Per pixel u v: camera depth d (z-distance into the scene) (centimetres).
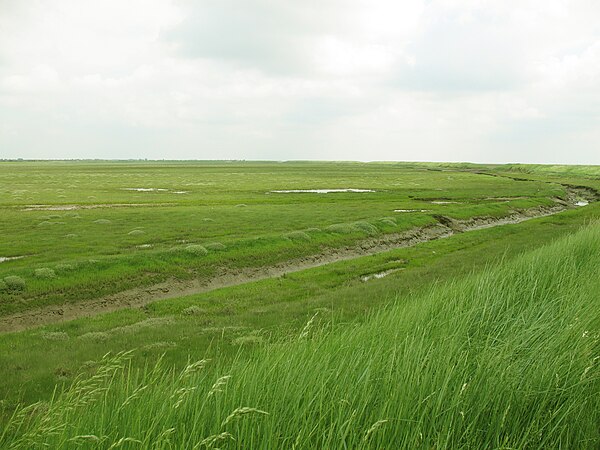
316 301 2236
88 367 1412
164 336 1767
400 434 463
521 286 1070
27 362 1526
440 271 2814
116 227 4528
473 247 3944
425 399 491
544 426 489
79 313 2414
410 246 4281
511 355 629
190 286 2895
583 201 8681
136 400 559
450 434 461
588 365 587
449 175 15888
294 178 14038
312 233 4066
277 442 438
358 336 740
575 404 524
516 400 523
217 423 456
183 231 4356
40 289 2502
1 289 2416
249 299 2533
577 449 478
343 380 543
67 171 18762
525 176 15462
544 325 746
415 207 6456
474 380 546
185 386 566
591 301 870
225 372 610
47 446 496
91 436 442
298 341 718
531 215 6500
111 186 10281
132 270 2884
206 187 10094
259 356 686
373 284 2575
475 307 897
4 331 2148
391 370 561
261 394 523
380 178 14100
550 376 565
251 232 4366
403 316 896
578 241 1695
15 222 4756
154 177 14300
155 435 473
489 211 6084
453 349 639
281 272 3322
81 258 3183
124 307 2541
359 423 469
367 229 4431
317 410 488
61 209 5956
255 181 12425
